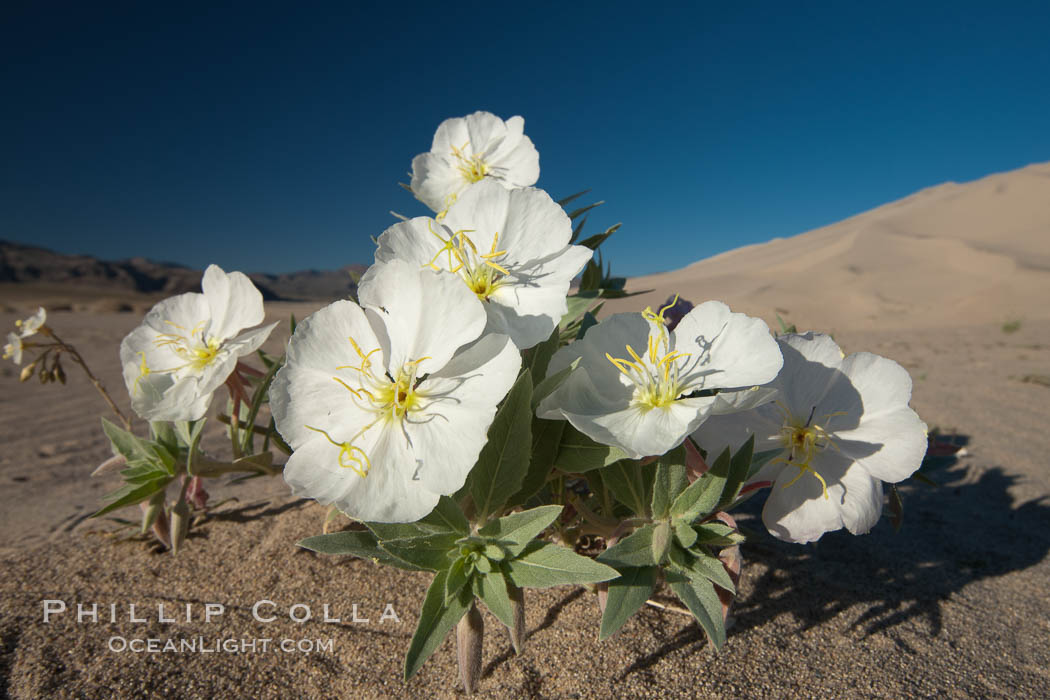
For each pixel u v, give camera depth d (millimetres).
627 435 192
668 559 197
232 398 297
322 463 182
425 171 310
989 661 229
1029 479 412
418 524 194
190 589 277
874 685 215
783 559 298
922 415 586
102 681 222
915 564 298
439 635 186
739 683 214
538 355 228
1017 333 1655
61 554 315
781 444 217
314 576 280
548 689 212
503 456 200
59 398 903
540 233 220
